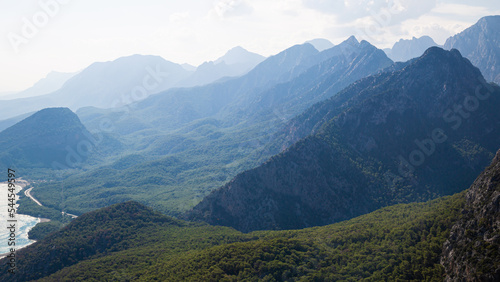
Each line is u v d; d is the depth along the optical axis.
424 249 146.62
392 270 142.75
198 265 156.25
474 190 149.38
